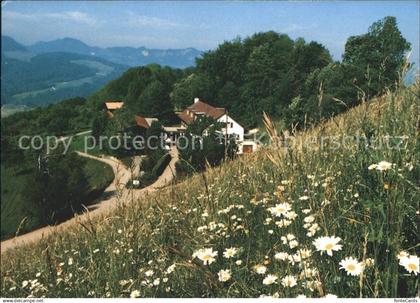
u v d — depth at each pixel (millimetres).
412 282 2082
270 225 3416
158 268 3346
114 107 81750
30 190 34000
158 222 4203
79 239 5336
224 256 2893
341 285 2152
